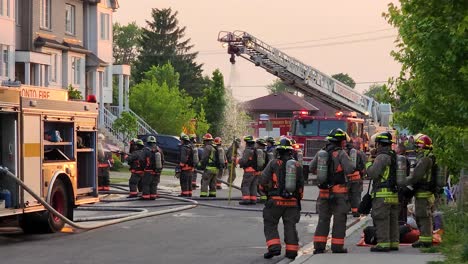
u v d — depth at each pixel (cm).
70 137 1933
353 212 2334
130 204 2744
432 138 1612
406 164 1556
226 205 2730
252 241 1775
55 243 1703
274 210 1498
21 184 1684
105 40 5675
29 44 4703
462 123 1445
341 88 4503
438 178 1566
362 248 1614
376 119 4806
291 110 10931
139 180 2972
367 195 1562
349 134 4138
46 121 1814
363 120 4328
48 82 4803
